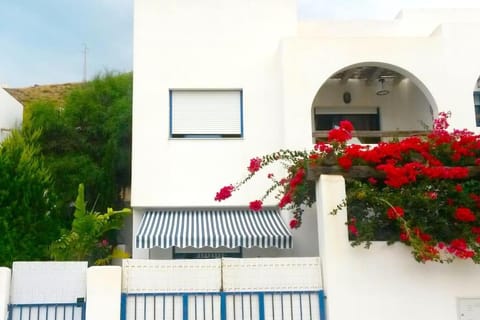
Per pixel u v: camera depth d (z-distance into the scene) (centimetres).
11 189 1686
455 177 1262
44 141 2689
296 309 1263
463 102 1939
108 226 1858
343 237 1274
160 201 1958
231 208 2005
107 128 2833
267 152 2006
